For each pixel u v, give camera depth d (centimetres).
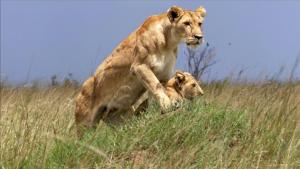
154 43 1396
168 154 1105
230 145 1200
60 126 1321
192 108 1263
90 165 1075
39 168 1059
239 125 1224
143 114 1322
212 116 1227
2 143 1122
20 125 1148
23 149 1082
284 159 1084
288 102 1407
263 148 1155
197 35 1375
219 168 1041
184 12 1398
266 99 1401
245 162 1057
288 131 1231
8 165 1049
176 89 1409
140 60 1400
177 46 1430
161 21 1411
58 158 1107
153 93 1376
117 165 1055
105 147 1159
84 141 1180
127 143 1162
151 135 1177
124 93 1434
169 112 1265
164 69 1416
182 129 1159
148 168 1052
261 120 1256
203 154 1101
